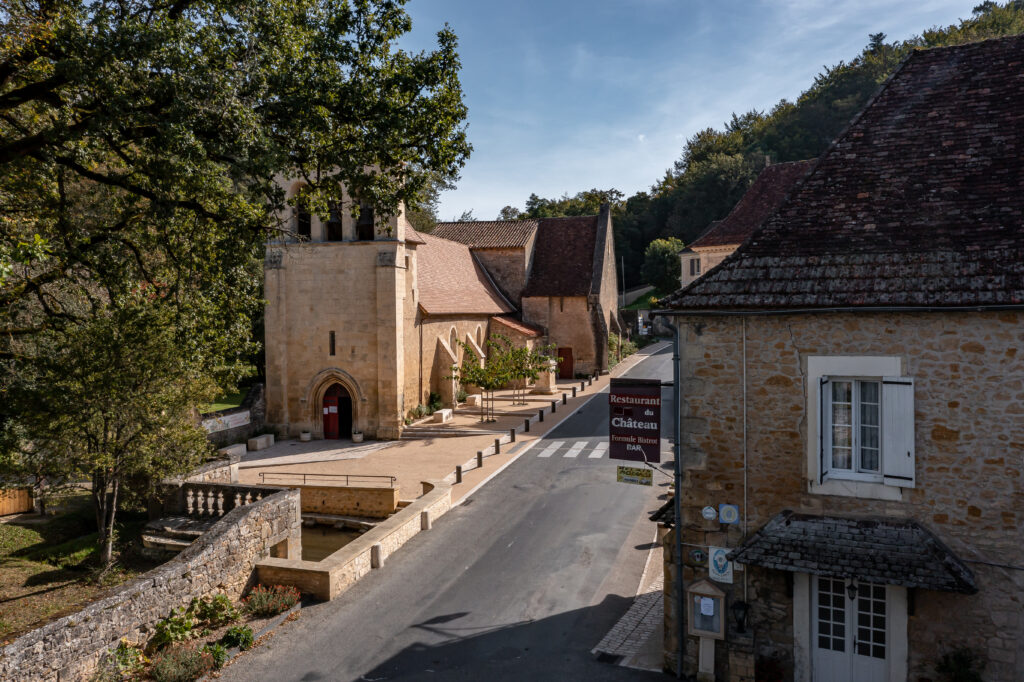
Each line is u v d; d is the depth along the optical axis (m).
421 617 14.23
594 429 33.16
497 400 42.72
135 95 12.14
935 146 10.98
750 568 10.68
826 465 10.09
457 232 53.72
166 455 16.92
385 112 14.84
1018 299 8.76
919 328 9.49
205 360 18.16
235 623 14.04
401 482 25.06
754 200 33.09
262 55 13.81
